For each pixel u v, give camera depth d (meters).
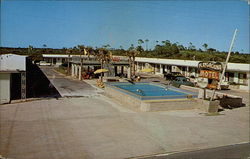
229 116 16.11
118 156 9.17
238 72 32.16
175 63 44.38
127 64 40.22
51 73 45.56
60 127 12.49
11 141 10.37
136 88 25.84
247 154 9.64
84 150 9.63
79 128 12.41
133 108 17.52
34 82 25.88
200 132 12.41
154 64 53.00
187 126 13.38
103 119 14.27
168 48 86.50
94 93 23.97
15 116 14.40
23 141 10.40
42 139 10.70
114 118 14.55
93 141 10.64
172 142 10.82
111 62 39.59
